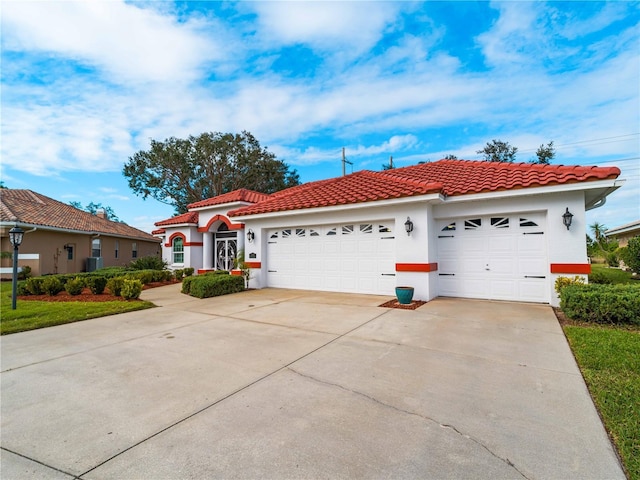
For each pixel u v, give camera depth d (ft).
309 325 23.03
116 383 13.79
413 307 28.09
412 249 32.04
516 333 20.03
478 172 36.83
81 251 72.38
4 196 67.41
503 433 9.64
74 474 8.17
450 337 19.47
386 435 9.63
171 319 26.16
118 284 36.17
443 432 9.73
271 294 38.06
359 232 36.78
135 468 8.35
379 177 42.88
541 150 87.30
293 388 12.94
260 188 106.32
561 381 13.17
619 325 20.99
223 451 8.98
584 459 8.45
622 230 73.26
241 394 12.51
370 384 13.19
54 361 16.69
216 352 17.63
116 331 22.67
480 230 31.81
